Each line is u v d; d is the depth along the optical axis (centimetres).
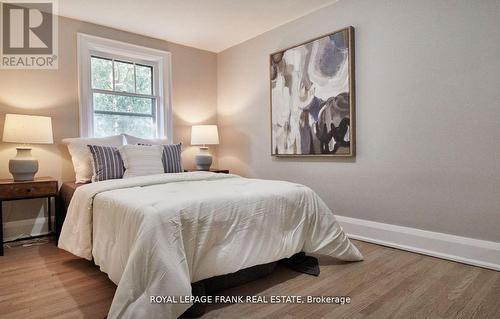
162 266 135
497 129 206
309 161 328
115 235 168
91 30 340
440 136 232
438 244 234
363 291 179
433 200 237
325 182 313
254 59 389
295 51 332
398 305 162
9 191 250
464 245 221
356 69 282
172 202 157
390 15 258
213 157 448
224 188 205
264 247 183
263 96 379
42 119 278
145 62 386
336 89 294
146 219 144
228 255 166
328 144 303
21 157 272
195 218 157
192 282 155
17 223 293
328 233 216
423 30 239
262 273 198
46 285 189
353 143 283
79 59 329
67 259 238
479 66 212
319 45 308
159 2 297
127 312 129
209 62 440
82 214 207
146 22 342
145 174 292
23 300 170
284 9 315
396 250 253
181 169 337
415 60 244
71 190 264
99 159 283
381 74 265
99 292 180
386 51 261
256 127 390
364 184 280
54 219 306
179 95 409
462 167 222
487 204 212
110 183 220
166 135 394
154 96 392
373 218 275
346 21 290
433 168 237
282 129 350
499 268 205
